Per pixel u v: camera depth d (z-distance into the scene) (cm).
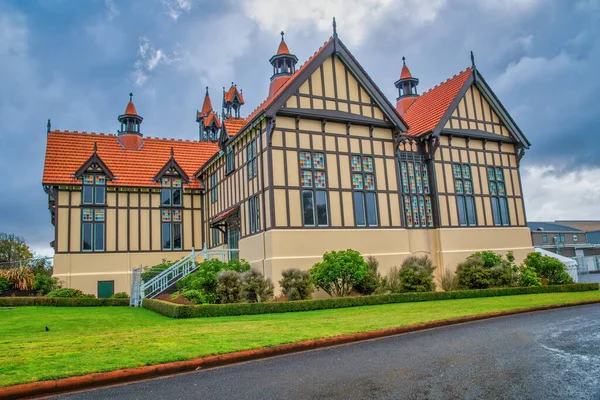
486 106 2622
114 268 2648
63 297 2162
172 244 2820
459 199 2452
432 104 2655
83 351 877
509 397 645
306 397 661
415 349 946
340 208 2053
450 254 2333
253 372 802
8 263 2738
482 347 947
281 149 1969
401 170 2348
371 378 744
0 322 1435
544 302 1669
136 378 765
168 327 1184
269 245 1897
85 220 2633
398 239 2167
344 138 2127
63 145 2862
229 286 1655
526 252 2600
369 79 2178
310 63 2047
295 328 1134
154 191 2822
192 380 761
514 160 2691
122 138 3127
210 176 2830
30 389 679
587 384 695
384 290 1933
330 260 1819
